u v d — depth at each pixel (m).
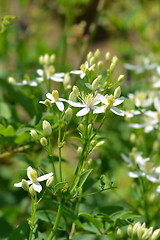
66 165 0.64
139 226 0.45
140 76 0.71
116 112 0.44
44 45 0.84
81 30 0.72
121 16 0.90
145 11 0.91
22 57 0.78
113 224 0.48
